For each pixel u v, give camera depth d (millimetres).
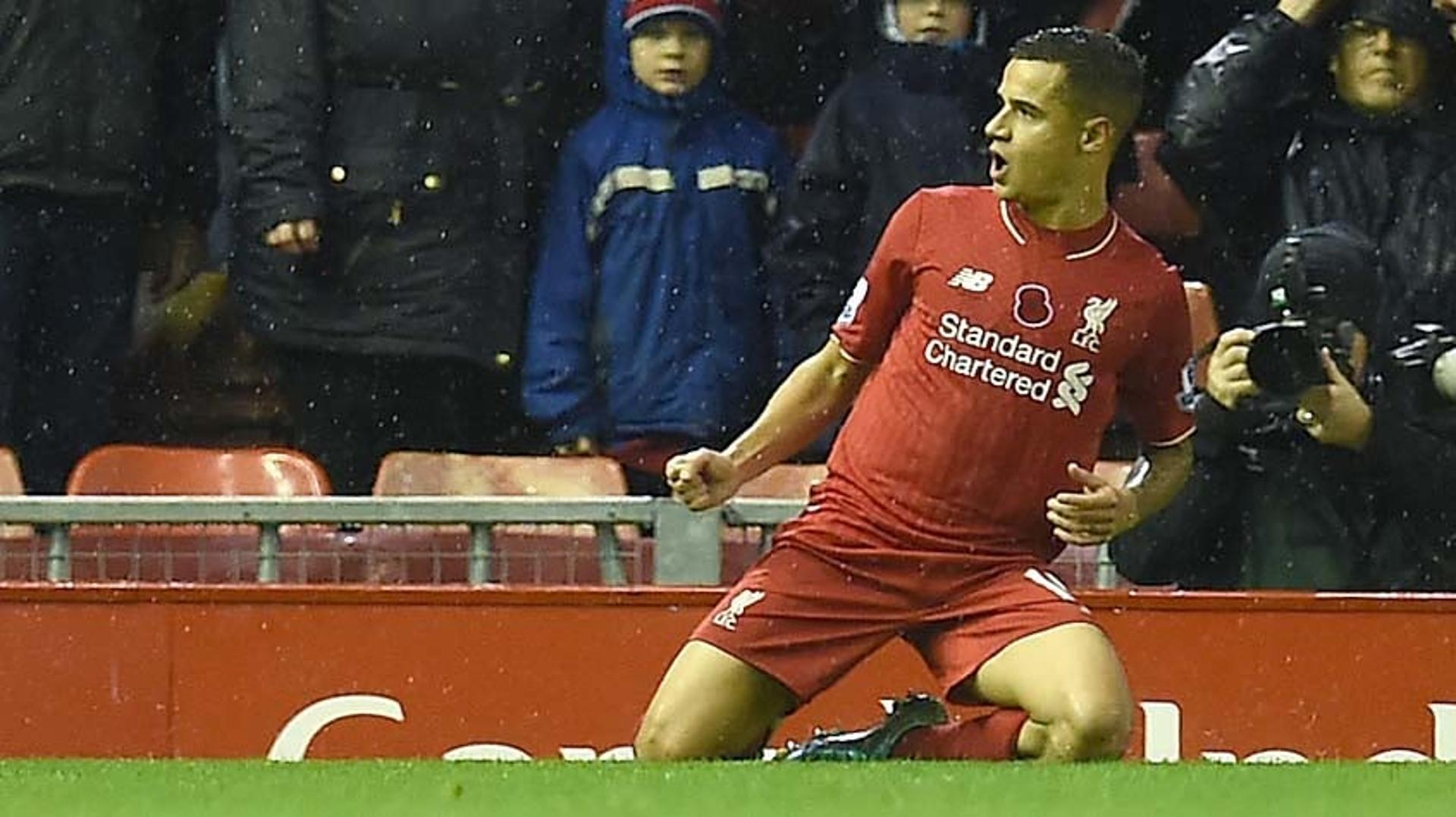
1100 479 19812
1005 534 19969
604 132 30359
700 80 30359
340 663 22062
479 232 30094
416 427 30266
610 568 23781
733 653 20078
